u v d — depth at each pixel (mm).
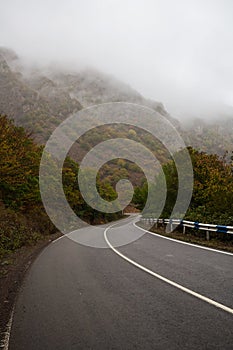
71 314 5508
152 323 4879
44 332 4730
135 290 6965
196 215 20703
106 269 9766
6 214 21219
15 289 7594
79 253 14008
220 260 10680
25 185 24016
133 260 11352
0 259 13102
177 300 6039
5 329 4902
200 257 11469
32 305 6137
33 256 13922
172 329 4598
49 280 8445
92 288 7340
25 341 4426
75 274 9156
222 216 17625
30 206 26172
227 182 23219
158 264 10297
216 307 5504
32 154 22297
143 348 4035
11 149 16312
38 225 26609
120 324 4906
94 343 4266
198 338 4238
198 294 6395
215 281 7523
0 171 15820
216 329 4520
